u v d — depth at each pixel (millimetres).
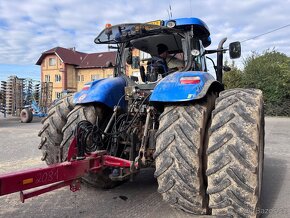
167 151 2926
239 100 2904
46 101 19719
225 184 2695
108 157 3207
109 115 4117
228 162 2695
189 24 3986
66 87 48500
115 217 3340
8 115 22141
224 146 2736
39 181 2416
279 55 29953
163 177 2941
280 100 26312
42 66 51469
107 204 3730
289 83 26234
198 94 2982
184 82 3119
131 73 4582
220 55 5250
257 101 2893
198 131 2910
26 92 20203
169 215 3373
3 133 11023
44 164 5809
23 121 16281
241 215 2686
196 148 2867
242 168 2658
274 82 26453
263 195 4234
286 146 8625
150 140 3510
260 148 3168
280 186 4695
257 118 2785
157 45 4391
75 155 3023
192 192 2869
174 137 2932
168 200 2977
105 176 3930
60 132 4336
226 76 28531
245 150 2674
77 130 3170
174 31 4035
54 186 2631
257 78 27297
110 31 4250
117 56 4730
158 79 4203
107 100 3896
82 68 48875
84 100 3881
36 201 3824
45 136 4348
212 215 3031
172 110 3082
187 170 2855
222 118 2826
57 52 48938
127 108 4145
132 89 3965
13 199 3885
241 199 2666
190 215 3344
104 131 3680
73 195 4051
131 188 4340
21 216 3373
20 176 2264
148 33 4164
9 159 6305
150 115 3566
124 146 3740
